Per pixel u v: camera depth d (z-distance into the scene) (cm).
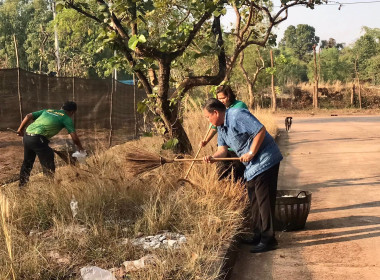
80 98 1375
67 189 571
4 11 5503
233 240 485
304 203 568
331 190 804
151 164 538
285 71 5969
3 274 379
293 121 2795
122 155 738
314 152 1299
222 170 640
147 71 767
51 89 1318
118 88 1466
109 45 660
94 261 423
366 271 452
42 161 687
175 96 745
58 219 514
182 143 744
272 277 448
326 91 4303
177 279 385
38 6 5231
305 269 462
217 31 812
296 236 558
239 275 454
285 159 1185
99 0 650
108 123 1441
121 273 396
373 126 2183
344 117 3180
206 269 402
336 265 469
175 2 866
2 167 930
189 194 569
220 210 536
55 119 687
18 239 448
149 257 425
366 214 640
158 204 559
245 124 496
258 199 512
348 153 1252
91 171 642
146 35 613
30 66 4803
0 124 1217
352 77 6009
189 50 955
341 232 566
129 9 631
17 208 523
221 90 603
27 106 1246
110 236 473
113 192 569
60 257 428
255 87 3238
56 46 3147
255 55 3331
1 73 1202
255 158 510
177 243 457
